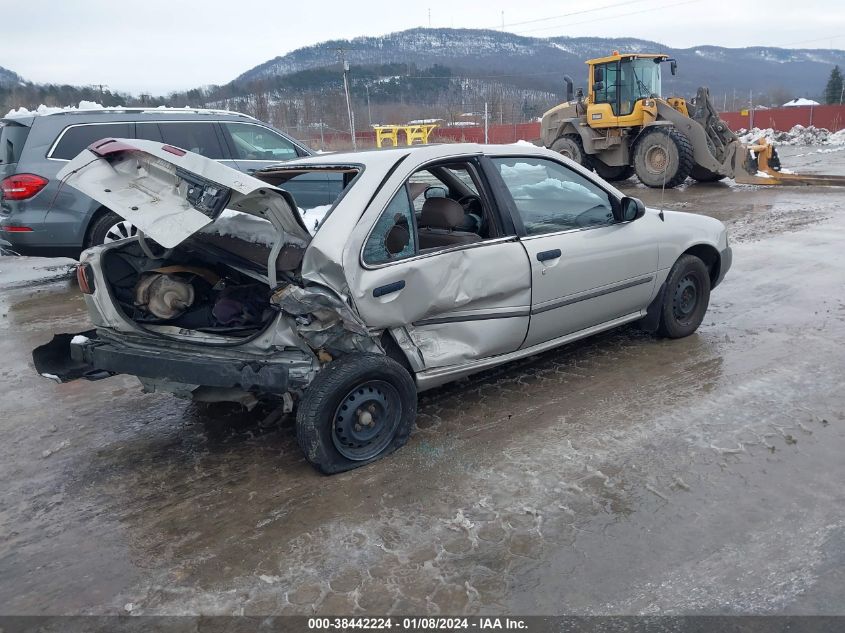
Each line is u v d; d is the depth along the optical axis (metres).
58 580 2.68
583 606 2.39
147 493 3.30
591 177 4.45
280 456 3.60
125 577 2.67
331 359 3.34
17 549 2.89
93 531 3.00
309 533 2.88
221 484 3.34
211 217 2.86
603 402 4.02
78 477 3.50
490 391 4.26
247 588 2.57
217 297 3.69
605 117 15.45
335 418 3.27
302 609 2.44
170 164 3.03
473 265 3.66
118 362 3.46
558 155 4.30
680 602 2.39
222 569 2.69
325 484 3.27
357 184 3.41
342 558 2.71
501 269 3.78
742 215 10.76
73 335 3.85
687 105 15.19
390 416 3.48
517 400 4.11
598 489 3.10
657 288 4.76
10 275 8.86
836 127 34.66
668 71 16.97
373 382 3.37
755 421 3.68
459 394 4.23
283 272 3.25
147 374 3.40
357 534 2.86
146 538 2.92
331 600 2.48
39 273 8.93
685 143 14.07
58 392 4.70
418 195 4.30
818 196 12.43
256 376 3.17
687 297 5.01
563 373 4.50
